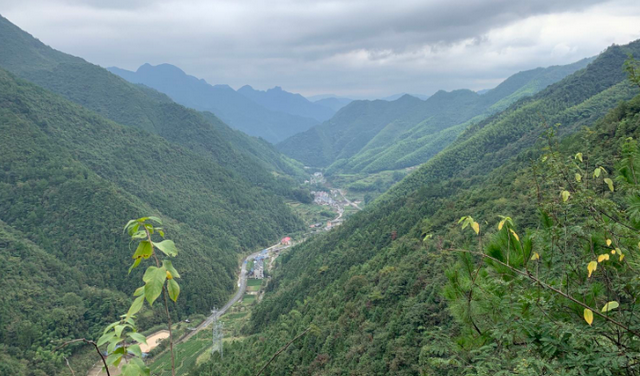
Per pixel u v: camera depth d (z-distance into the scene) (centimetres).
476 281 567
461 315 579
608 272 539
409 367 2312
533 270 575
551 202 578
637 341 459
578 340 475
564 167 607
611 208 528
